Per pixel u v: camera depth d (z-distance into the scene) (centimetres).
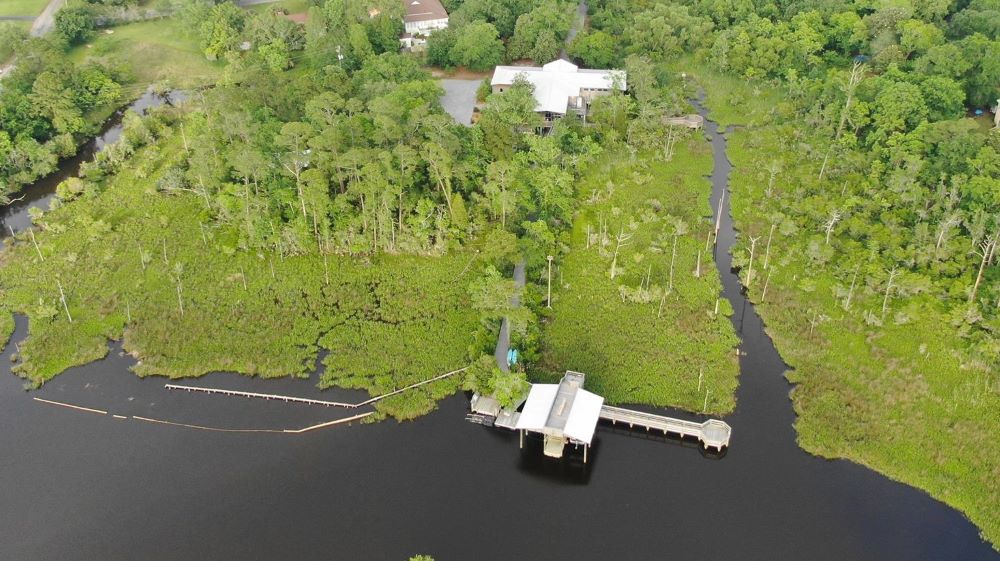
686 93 16912
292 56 19288
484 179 13350
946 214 11681
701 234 12775
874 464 9019
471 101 16775
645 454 9425
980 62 15238
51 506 8825
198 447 9544
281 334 11056
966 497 8581
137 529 8569
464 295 11656
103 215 13388
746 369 10412
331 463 9325
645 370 10312
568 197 13388
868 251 11588
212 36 19162
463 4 19850
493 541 8406
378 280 12031
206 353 10756
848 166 13462
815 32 17600
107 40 19788
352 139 13100
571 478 9131
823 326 10819
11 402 10131
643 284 11669
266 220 12431
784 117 15625
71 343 10881
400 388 10200
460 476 9156
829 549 8212
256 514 8719
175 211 13488
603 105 15425
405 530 8538
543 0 19275
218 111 14750
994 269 11144
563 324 11044
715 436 9256
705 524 8531
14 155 14388
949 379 9869
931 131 13038
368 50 17762
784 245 12350
